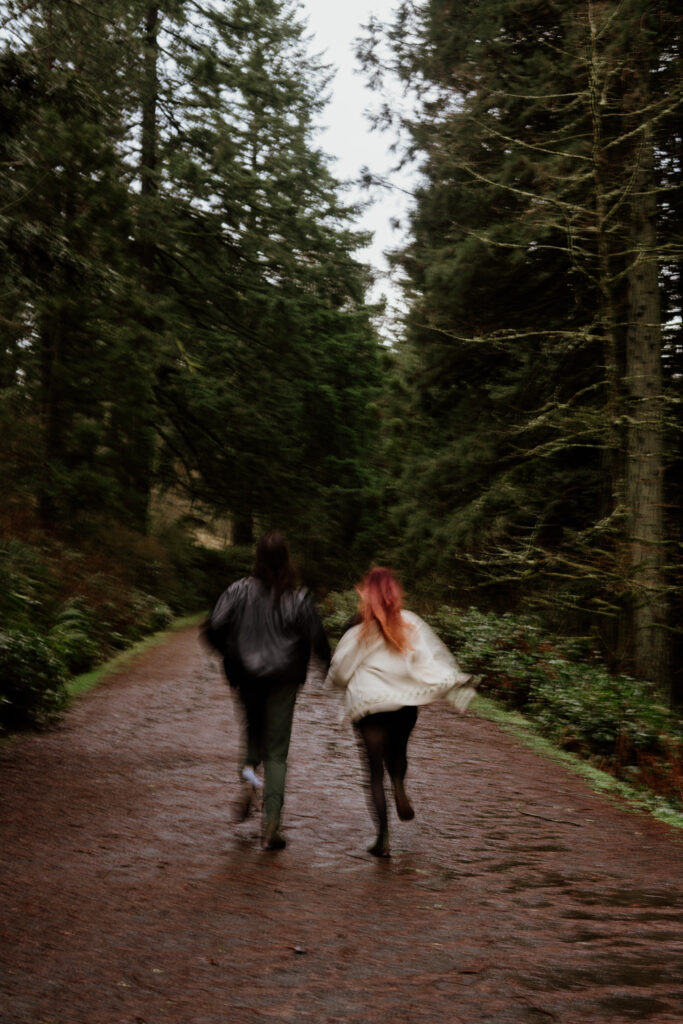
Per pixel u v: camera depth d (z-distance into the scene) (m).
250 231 29.48
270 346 31.58
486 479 16.05
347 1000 3.32
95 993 3.35
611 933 4.11
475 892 4.73
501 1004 3.29
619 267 13.47
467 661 13.56
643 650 12.84
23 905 4.29
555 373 15.14
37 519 18.59
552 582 14.89
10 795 6.34
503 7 13.66
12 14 11.46
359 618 5.70
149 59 25.09
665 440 13.95
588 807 6.88
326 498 34.62
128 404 21.31
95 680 12.29
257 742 5.71
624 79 12.03
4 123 11.27
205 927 4.08
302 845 5.52
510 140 12.77
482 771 8.05
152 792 6.65
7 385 18.45
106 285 12.89
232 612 5.61
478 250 14.07
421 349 16.00
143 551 22.89
